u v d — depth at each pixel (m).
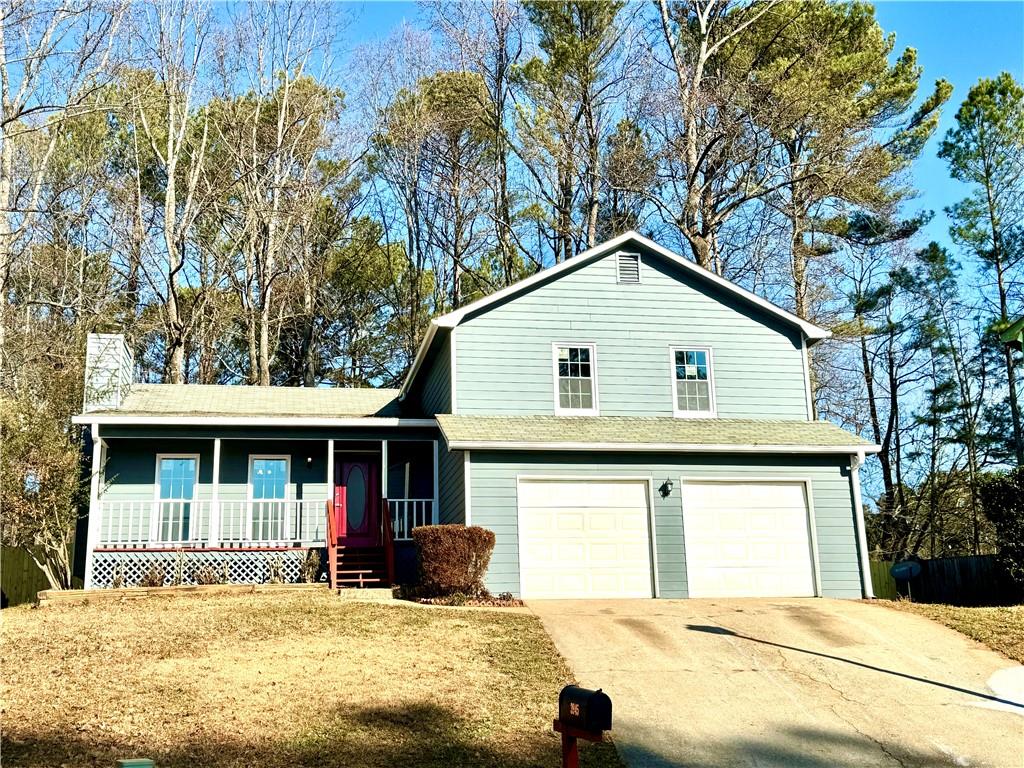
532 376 20.06
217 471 20.50
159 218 35.78
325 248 38.12
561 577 18.16
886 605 17.47
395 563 20.52
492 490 18.25
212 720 10.06
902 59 32.59
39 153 31.05
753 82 30.09
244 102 36.00
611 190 34.28
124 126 34.88
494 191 35.47
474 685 11.72
